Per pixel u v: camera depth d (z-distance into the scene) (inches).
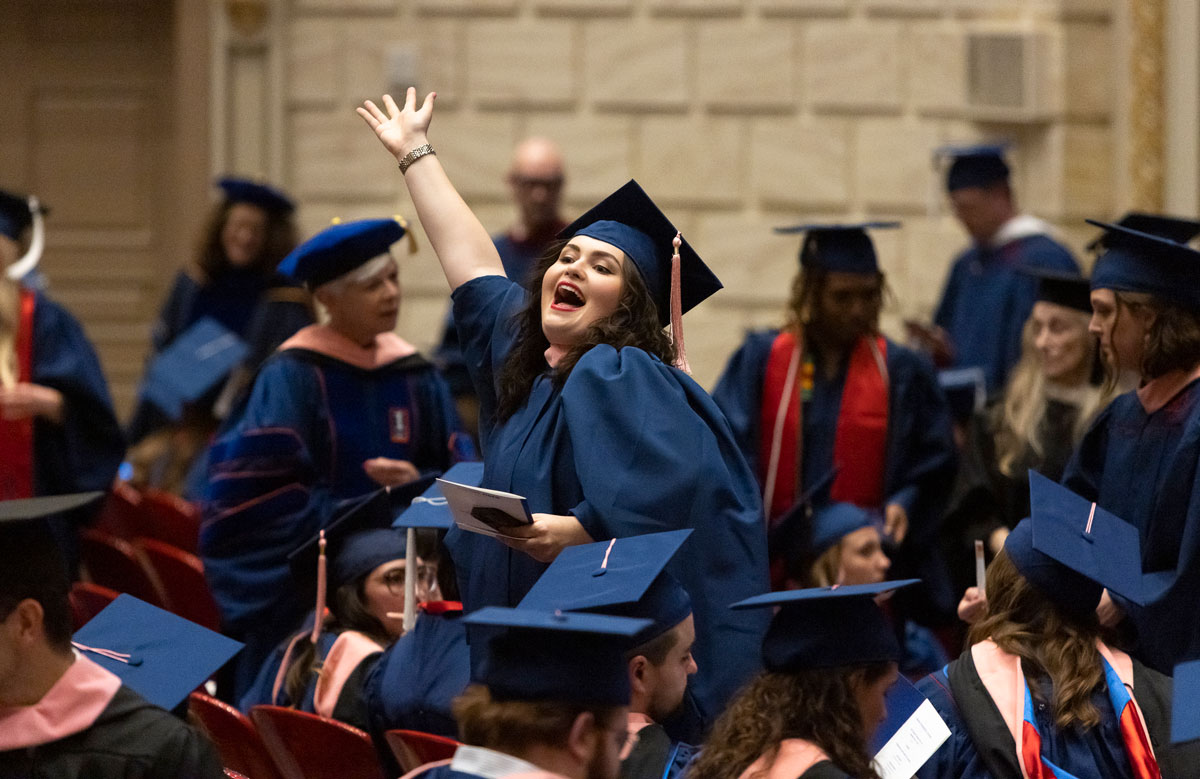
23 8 794.2
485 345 288.0
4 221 454.9
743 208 761.0
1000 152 618.5
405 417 417.1
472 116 757.9
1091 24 753.0
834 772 201.6
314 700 306.2
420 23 756.0
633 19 756.0
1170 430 306.0
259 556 401.1
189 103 756.0
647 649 225.5
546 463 262.7
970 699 244.7
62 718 188.1
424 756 246.5
